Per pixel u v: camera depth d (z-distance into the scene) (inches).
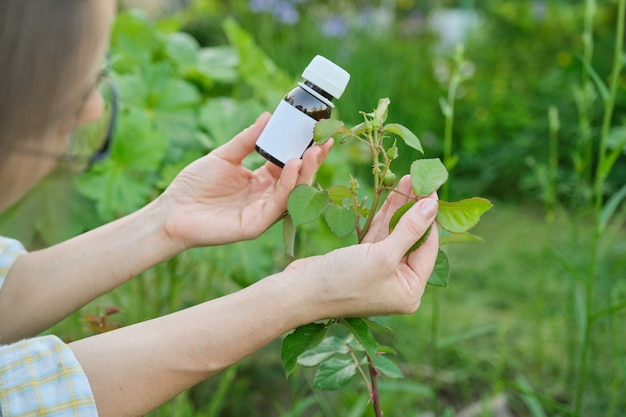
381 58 160.2
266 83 76.7
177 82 66.4
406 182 35.3
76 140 35.3
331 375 37.5
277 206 36.2
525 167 138.7
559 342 82.0
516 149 141.4
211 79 76.1
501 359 69.8
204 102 76.4
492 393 73.7
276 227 61.2
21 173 29.6
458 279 101.7
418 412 71.5
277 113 34.7
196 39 171.0
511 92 161.9
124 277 39.4
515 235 115.2
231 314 31.0
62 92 27.0
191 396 74.1
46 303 38.6
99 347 30.8
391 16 201.2
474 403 72.0
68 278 38.8
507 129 150.5
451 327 85.9
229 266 58.6
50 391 29.5
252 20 171.5
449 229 32.5
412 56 175.8
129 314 62.0
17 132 26.7
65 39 26.0
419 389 61.4
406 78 156.7
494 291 96.8
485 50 186.4
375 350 32.2
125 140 57.5
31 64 25.5
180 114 65.1
